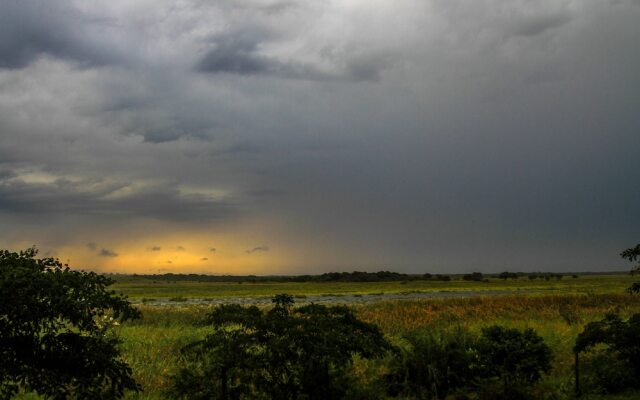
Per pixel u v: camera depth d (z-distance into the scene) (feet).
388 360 45.98
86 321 21.62
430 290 317.01
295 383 30.94
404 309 133.69
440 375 41.47
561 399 42.45
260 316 30.63
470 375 42.42
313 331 29.22
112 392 23.41
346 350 30.45
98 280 22.41
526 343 42.63
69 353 21.47
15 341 20.71
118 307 22.18
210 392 30.04
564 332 74.49
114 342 23.04
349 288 371.76
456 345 43.55
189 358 37.11
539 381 46.65
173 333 71.41
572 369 51.55
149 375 43.68
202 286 440.04
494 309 134.21
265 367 29.73
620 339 43.21
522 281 490.08
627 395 41.39
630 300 167.94
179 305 171.63
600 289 262.67
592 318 103.55
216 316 30.12
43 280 20.42
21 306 19.70
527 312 124.98
